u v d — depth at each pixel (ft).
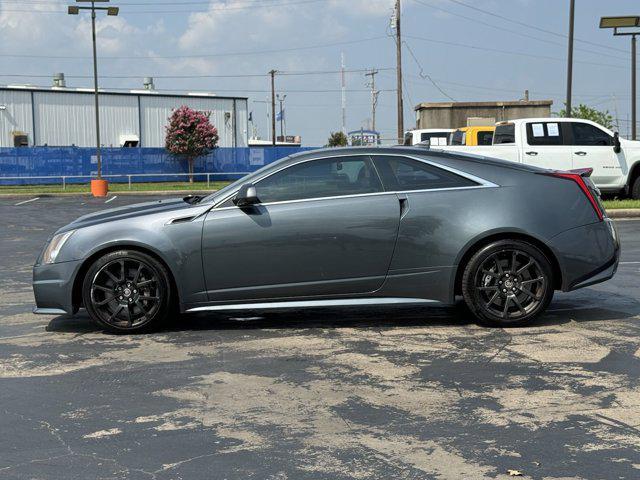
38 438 12.89
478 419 13.53
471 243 20.13
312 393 15.16
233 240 20.18
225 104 188.85
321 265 20.27
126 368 17.20
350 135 144.25
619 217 51.31
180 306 20.38
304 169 20.65
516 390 15.17
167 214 20.40
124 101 175.63
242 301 20.45
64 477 11.27
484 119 98.63
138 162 149.59
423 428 13.12
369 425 13.30
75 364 17.61
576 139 54.80
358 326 21.12
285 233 20.16
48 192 108.27
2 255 40.34
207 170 156.04
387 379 16.05
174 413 14.08
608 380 15.74
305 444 12.45
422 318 21.99
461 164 20.77
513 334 19.86
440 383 15.71
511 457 11.81
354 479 11.08
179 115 149.69
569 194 20.67
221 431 13.11
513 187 20.49
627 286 26.81
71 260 20.30
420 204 20.30
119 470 11.50
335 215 20.22
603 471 11.24
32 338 20.36
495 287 20.36
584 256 20.44
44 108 166.71
